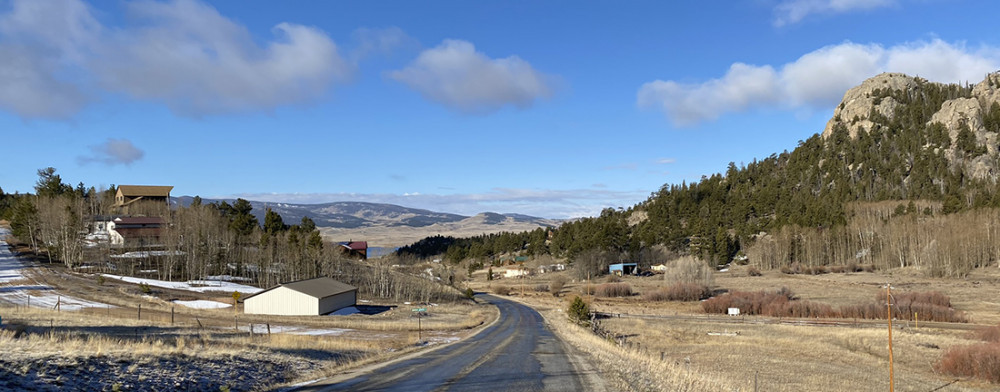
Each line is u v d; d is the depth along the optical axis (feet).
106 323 141.79
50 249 328.29
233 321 186.50
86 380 51.21
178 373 60.23
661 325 234.79
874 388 113.50
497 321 249.34
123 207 458.91
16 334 91.91
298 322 195.93
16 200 485.15
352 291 271.49
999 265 434.30
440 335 175.83
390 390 65.87
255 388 62.49
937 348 168.35
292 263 353.51
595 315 274.36
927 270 435.94
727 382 96.02
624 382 76.74
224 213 493.36
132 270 298.56
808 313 273.33
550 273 645.10
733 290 394.11
